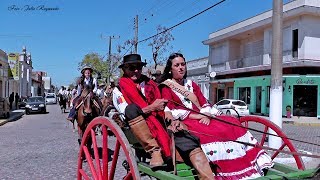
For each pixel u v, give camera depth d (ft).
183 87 17.44
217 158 14.75
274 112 35.06
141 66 17.28
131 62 16.90
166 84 17.28
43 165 31.19
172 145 14.46
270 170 15.48
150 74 22.17
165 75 18.19
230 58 130.21
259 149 15.94
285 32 103.60
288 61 101.14
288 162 29.71
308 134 59.31
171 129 14.98
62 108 118.93
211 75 129.49
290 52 101.60
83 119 33.94
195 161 14.12
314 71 97.66
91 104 33.81
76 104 34.99
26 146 42.45
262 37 115.85
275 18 35.58
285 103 100.17
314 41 97.81
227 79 130.11
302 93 99.35
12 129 64.39
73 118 39.42
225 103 100.78
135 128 14.92
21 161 33.06
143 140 14.85
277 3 35.47
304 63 95.71
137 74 17.28
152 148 14.73
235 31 121.80
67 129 62.80
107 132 15.81
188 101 16.93
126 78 17.12
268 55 108.88
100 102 34.45
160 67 21.56
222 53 134.92
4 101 88.12
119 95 16.80
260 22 108.58
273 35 35.58
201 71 154.30
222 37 130.31
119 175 26.58
